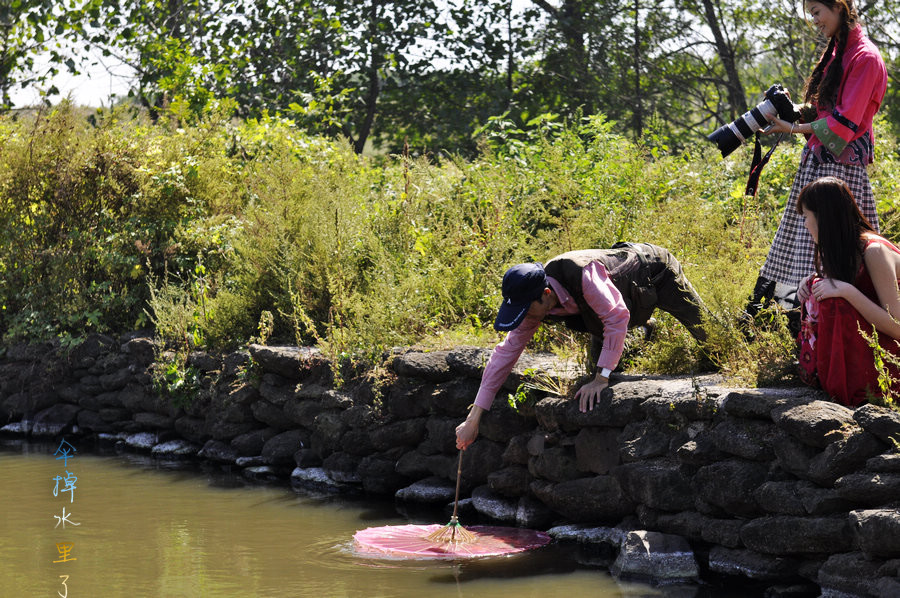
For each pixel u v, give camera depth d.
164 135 9.63
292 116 14.41
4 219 9.27
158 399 7.73
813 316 4.43
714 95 19.09
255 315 7.75
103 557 4.80
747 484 4.27
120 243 8.71
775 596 4.06
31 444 8.08
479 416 4.83
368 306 6.95
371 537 5.05
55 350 8.48
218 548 4.95
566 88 17.75
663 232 6.53
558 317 4.73
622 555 4.49
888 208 6.89
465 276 7.06
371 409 6.20
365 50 16.52
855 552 3.83
